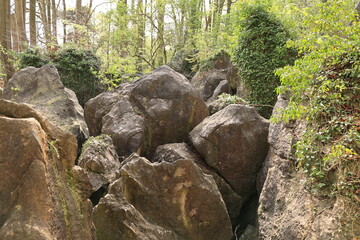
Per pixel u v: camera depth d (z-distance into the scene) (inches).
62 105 320.2
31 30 576.4
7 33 495.5
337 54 188.9
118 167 262.7
